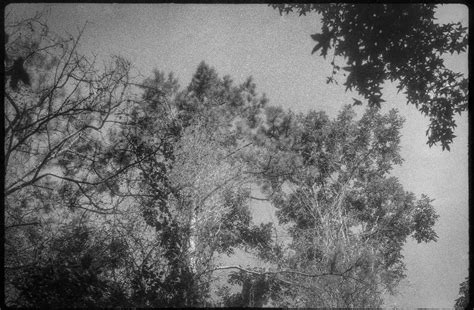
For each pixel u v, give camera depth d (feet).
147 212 33.09
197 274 35.45
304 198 57.41
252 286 41.01
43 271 24.57
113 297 27.78
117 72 30.63
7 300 24.20
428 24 22.15
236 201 45.80
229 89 49.60
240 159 46.09
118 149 31.81
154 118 35.91
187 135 39.04
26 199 28.45
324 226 51.98
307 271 44.32
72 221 29.48
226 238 46.93
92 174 31.53
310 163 58.70
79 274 25.45
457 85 24.02
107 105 30.71
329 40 21.09
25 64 26.07
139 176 32.89
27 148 28.25
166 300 30.71
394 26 21.35
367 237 62.13
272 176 48.70
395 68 23.11
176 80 44.83
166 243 33.32
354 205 65.57
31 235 27.71
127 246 30.73
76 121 30.96
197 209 37.65
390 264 62.39
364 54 21.49
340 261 42.91
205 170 38.75
